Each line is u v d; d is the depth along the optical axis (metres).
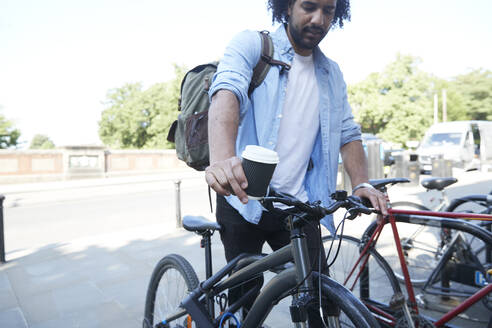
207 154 1.64
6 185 18.84
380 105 34.16
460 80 47.56
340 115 1.72
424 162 15.62
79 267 4.42
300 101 1.61
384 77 35.59
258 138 1.54
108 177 23.23
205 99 1.66
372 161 10.70
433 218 2.21
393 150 17.52
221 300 1.69
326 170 1.67
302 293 1.19
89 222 7.68
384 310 2.27
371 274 2.35
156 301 2.19
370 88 35.38
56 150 21.61
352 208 1.27
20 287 3.84
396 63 34.94
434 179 3.33
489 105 45.22
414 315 2.18
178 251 4.86
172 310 2.02
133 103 42.78
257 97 1.54
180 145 1.76
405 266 2.26
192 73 1.74
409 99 35.34
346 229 4.66
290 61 1.56
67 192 14.23
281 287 1.29
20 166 20.59
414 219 2.26
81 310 3.25
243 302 1.62
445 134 16.61
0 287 3.85
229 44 1.51
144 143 43.97
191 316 1.71
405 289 2.26
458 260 2.45
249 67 1.50
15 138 32.44
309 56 1.62
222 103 1.30
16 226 7.60
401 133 34.09
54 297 3.55
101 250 5.10
